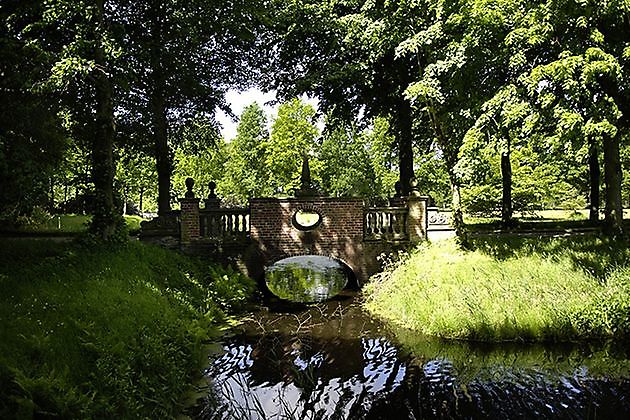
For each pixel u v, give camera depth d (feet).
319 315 44.70
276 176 136.56
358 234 53.31
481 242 51.93
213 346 35.88
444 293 42.52
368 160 141.69
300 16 66.23
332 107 76.54
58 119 45.32
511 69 46.85
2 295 25.55
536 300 39.88
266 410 25.48
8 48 35.32
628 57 41.04
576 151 40.57
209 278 47.55
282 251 51.90
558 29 42.45
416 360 33.19
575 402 26.99
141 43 54.39
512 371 31.27
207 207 52.31
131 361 24.09
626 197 109.40
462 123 50.62
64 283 30.04
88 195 45.91
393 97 70.08
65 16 38.40
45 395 18.33
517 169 87.86
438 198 125.80
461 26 47.47
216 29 62.28
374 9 55.83
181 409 25.26
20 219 57.21
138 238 51.57
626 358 33.40
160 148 69.05
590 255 46.32
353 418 24.99
